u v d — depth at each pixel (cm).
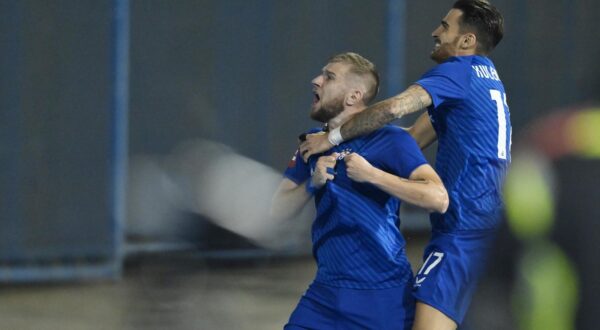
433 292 1338
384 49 2992
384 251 1316
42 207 2652
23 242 2644
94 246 2695
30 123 2609
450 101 1373
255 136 2856
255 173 2741
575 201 527
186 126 2794
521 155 546
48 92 2620
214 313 2414
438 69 1384
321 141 1345
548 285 530
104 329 2294
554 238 530
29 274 2656
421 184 1278
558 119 545
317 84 1384
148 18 2759
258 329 2302
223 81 2839
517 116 3238
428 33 3070
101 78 2669
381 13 2983
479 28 1439
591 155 530
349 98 1366
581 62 3303
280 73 2897
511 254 538
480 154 1386
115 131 2689
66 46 2625
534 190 536
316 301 1349
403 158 1309
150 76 2764
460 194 1385
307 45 2919
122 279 2692
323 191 1338
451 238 1378
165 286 2539
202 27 2820
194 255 2569
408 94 1338
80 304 2503
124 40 2677
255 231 2645
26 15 2573
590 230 524
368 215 1312
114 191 2692
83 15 2633
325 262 1347
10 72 2570
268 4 2877
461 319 1345
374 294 1324
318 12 2922
